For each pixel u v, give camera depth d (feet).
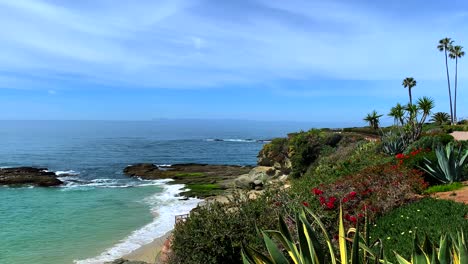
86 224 86.94
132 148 381.60
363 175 42.70
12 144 423.23
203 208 34.68
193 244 32.14
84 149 358.64
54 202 115.55
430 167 47.01
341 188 38.17
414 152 56.85
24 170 179.32
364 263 11.82
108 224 86.74
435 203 32.65
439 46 225.56
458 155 45.83
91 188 144.15
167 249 43.88
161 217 93.50
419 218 29.17
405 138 76.84
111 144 441.68
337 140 119.14
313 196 35.40
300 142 122.42
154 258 61.67
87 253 66.03
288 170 130.21
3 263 61.00
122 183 157.07
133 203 113.09
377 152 80.48
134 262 58.18
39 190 139.13
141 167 198.70
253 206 31.89
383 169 45.37
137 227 83.71
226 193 110.22
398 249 23.58
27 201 117.60
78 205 110.52
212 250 30.81
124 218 92.84
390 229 28.14
